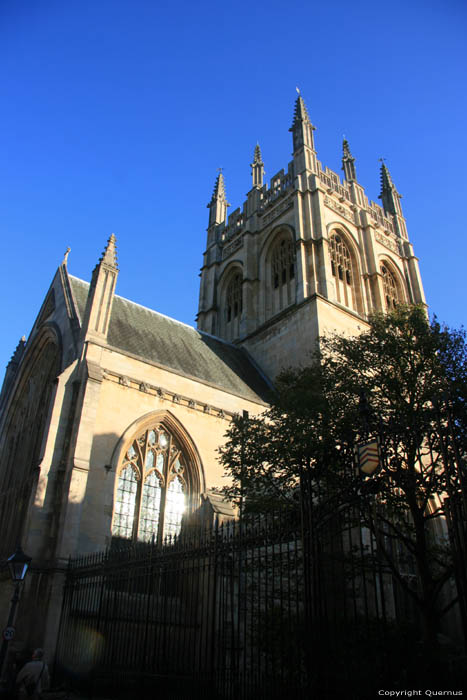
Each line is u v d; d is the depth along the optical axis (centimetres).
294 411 2592
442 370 2516
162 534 3503
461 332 2712
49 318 4666
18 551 2247
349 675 1322
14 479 4122
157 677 1955
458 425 2158
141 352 4153
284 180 6344
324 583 1459
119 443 3450
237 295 6462
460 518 1259
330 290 5288
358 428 2150
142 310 4994
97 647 2306
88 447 3241
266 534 1680
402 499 2347
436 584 2061
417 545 2186
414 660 1512
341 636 1531
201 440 3903
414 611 3122
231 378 4828
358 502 1590
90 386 3425
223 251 6969
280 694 1471
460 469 1328
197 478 3778
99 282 3978
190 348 4919
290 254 5844
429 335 2711
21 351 5412
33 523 2948
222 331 6431
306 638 1369
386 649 1435
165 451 3772
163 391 3828
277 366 5228
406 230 7125
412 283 6650
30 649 2622
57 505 3073
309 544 1476
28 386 4653
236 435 2834
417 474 2267
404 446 2322
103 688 2184
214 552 1856
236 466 2692
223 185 7662
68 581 2731
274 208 6288
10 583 2930
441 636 3194
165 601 2012
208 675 1739
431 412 1969
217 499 3647
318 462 1753
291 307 5312
